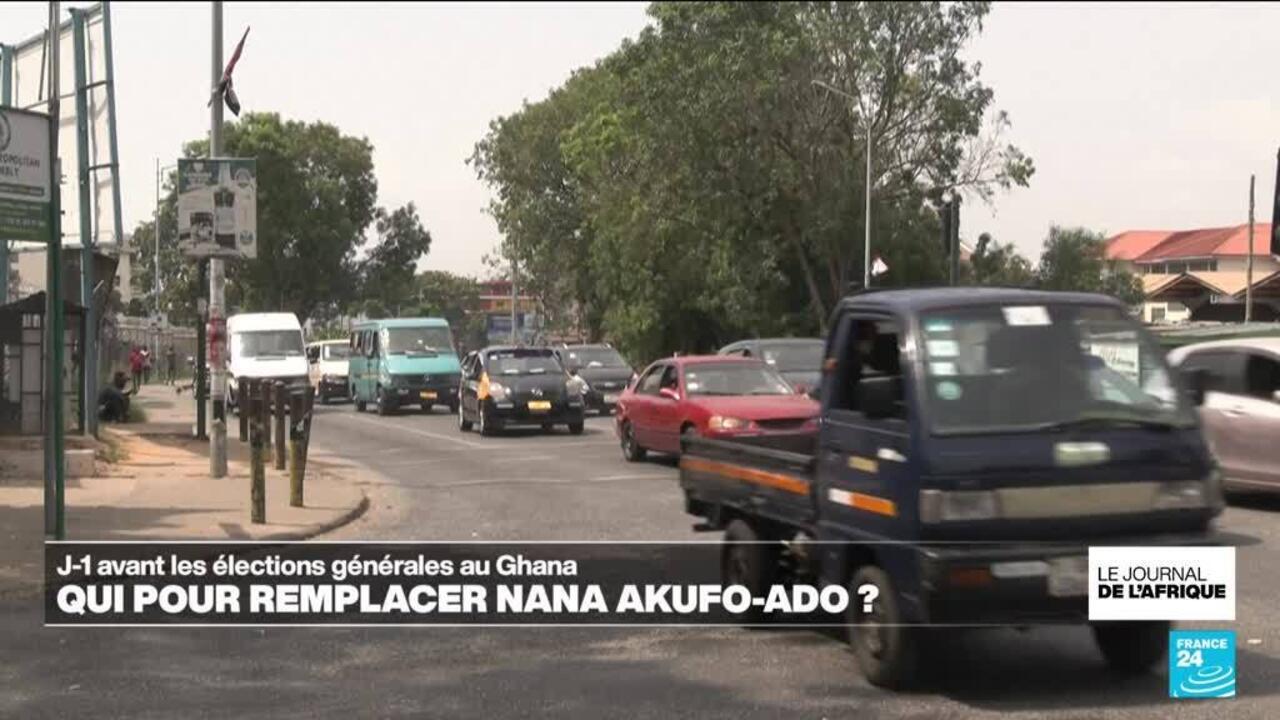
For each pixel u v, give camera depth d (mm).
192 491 16656
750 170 52812
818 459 7879
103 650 8641
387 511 15766
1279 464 14094
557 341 88125
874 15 53000
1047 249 71562
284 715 7012
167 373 62844
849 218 53469
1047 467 6781
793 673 7770
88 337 22781
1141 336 7355
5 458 18016
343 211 78938
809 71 52125
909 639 7078
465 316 105750
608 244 60188
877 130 54031
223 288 19156
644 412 20516
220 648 8680
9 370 19750
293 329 38375
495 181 82750
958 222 32719
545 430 28984
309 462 22047
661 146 53469
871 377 7562
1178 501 6965
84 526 13445
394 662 8266
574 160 68875
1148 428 7012
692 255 54812
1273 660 7789
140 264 81625
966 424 6844
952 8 53594
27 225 11828
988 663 7875
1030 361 7105
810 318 55312
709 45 52938
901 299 7457
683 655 8305
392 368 36781
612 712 6992
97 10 23688
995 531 6727
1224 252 85562
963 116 53594
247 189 19375
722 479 9234
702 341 59406
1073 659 7945
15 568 11320
